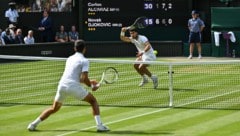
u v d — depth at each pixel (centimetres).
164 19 3272
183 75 2411
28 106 1677
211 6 3394
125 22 3259
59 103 1298
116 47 3266
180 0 3259
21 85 2139
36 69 2641
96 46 3253
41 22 3216
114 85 2100
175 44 3259
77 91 1266
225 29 3173
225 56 3192
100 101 1748
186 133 1256
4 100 1795
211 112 1537
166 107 1631
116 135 1241
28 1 3312
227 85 2081
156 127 1330
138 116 1486
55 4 3309
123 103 1709
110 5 3253
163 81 2216
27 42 3030
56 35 3228
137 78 2292
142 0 3256
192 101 1730
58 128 1328
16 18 3212
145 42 2017
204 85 2086
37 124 1306
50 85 2133
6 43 2964
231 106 1633
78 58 1273
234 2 3366
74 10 3309
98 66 2736
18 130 1308
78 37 3262
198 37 3062
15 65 2788
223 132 1264
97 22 3259
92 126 1351
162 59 3041
